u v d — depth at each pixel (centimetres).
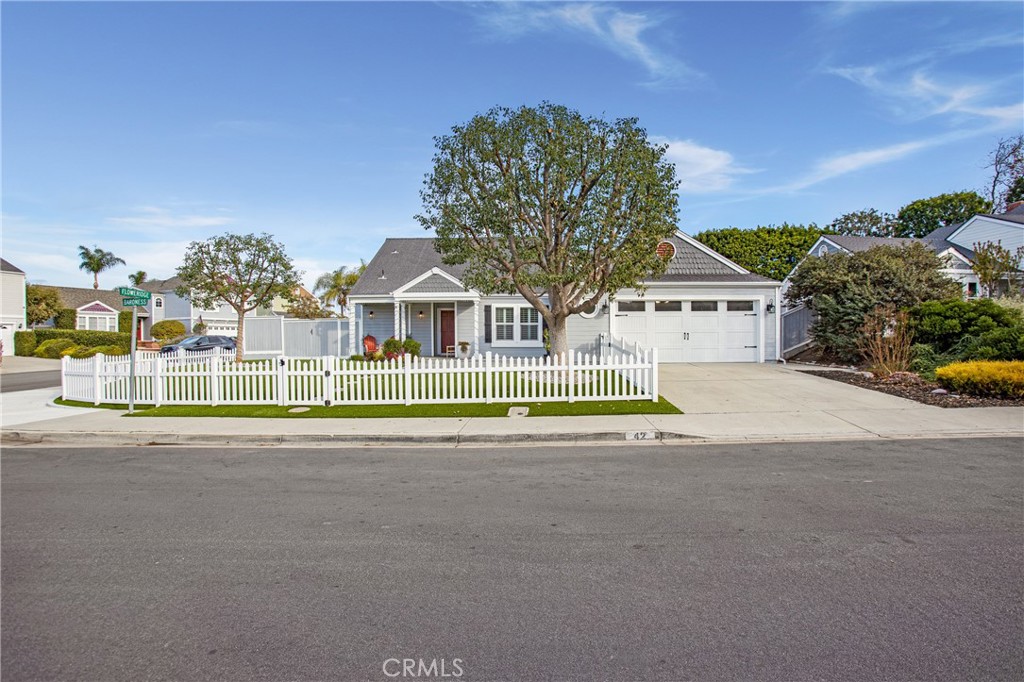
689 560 436
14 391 1709
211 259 2653
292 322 2892
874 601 368
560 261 1351
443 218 1403
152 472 744
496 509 567
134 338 1191
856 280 1870
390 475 714
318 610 369
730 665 303
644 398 1203
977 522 505
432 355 2631
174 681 297
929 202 4375
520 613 362
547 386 1212
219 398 1258
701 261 2186
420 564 438
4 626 354
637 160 1295
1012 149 4162
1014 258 2100
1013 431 899
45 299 4178
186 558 455
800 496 590
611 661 309
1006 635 327
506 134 1333
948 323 1529
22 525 536
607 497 600
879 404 1121
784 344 2377
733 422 994
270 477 711
